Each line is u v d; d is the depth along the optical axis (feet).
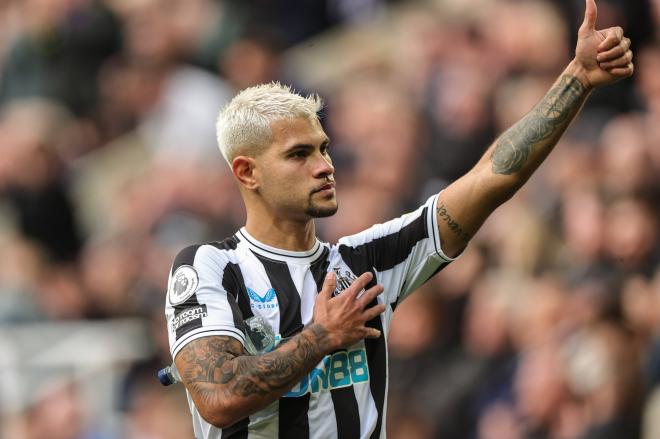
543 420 87.76
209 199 122.21
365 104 122.62
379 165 113.09
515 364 92.12
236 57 136.67
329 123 124.47
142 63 145.38
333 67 137.59
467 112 113.80
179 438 100.32
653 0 116.98
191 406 50.44
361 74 133.18
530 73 116.57
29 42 153.79
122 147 142.72
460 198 50.67
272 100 49.19
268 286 49.03
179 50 143.54
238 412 45.57
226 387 45.60
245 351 48.06
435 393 94.99
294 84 134.10
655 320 89.25
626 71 49.83
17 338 111.75
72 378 107.24
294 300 48.93
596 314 87.71
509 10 120.98
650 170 96.48
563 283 94.17
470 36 121.90
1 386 106.83
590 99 108.58
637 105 109.50
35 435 105.81
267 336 48.26
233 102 50.08
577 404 86.48
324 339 45.83
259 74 135.44
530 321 92.84
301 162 48.85
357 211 109.60
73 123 149.48
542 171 103.71
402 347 97.91
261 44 136.26
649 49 115.65
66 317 120.98
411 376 96.63
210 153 132.67
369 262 50.75
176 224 121.60
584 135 105.09
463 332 98.22
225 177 123.75
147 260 120.57
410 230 51.29
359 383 48.80
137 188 131.75
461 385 94.22
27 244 131.54
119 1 156.04
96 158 144.36
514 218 100.48
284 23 146.82
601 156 101.50
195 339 47.06
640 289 90.38
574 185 100.12
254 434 48.32
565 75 50.37
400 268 51.11
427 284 98.89
